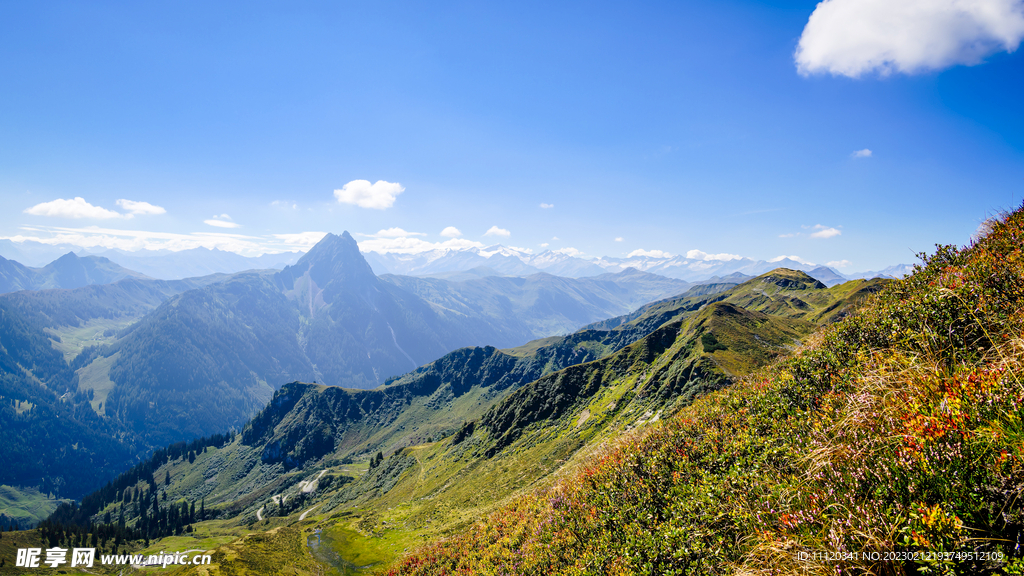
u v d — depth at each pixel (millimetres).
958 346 7293
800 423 8719
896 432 6035
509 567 15266
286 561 73188
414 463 185125
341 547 79250
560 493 17438
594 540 12305
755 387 13070
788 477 7469
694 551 8203
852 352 9953
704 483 9680
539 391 160750
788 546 5996
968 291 7684
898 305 9531
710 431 12078
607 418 106875
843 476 6191
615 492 13438
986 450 4867
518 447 129500
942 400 5918
